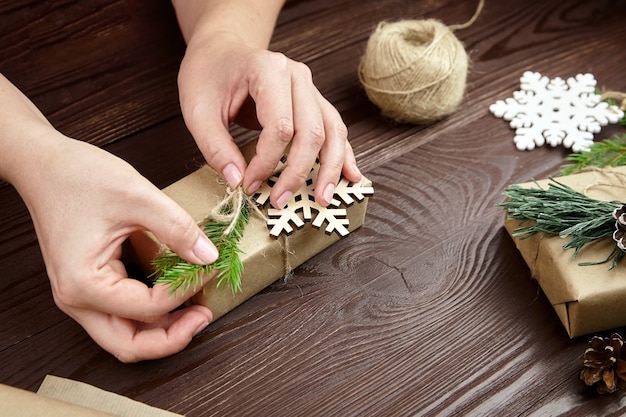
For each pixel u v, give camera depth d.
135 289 0.48
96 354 0.52
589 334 0.53
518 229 0.54
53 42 0.62
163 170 0.60
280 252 0.53
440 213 0.59
